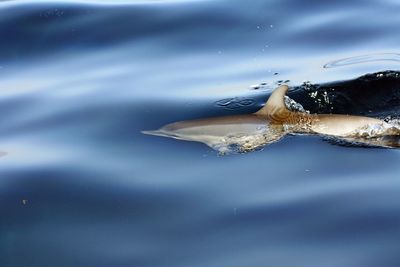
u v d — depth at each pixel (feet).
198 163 48.98
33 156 52.49
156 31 81.35
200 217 41.50
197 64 71.97
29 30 83.41
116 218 42.39
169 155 50.65
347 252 36.40
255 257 36.60
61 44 79.66
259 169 47.32
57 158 51.83
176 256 37.37
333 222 39.60
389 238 37.37
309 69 69.15
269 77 67.72
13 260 38.81
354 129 51.11
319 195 42.96
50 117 60.18
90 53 76.74
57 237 40.88
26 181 48.39
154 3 90.68
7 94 66.44
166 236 39.65
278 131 51.83
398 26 79.25
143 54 75.51
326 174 45.83
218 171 47.47
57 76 70.64
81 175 48.67
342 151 49.01
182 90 65.21
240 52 74.84
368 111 59.88
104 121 58.49
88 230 41.29
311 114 53.11
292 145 50.14
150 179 47.09
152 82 67.51
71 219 42.91
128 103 62.23
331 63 70.33
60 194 46.29
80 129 57.21
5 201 45.93
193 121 54.08
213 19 83.61
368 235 37.88
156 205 43.50
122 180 47.34
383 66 68.18
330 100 61.67
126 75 69.72
